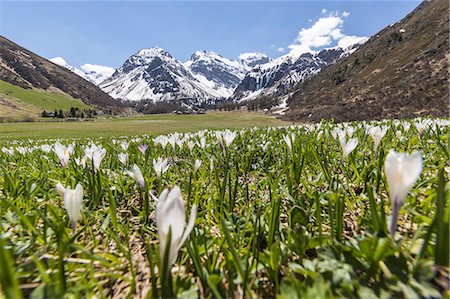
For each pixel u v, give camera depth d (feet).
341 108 346.54
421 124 14.55
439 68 283.79
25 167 17.62
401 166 4.22
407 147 14.33
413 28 546.67
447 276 4.08
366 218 6.40
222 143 13.21
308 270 4.66
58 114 574.97
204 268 5.06
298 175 9.29
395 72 387.34
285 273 5.06
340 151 14.47
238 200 9.07
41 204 9.69
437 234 4.14
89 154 9.77
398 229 6.32
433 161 11.71
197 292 4.64
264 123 358.02
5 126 289.53
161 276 3.85
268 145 17.72
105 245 6.76
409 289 4.04
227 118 483.92
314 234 6.53
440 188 4.11
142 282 5.31
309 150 11.64
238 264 4.39
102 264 5.65
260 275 5.24
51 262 5.41
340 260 4.81
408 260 4.68
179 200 3.80
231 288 4.45
